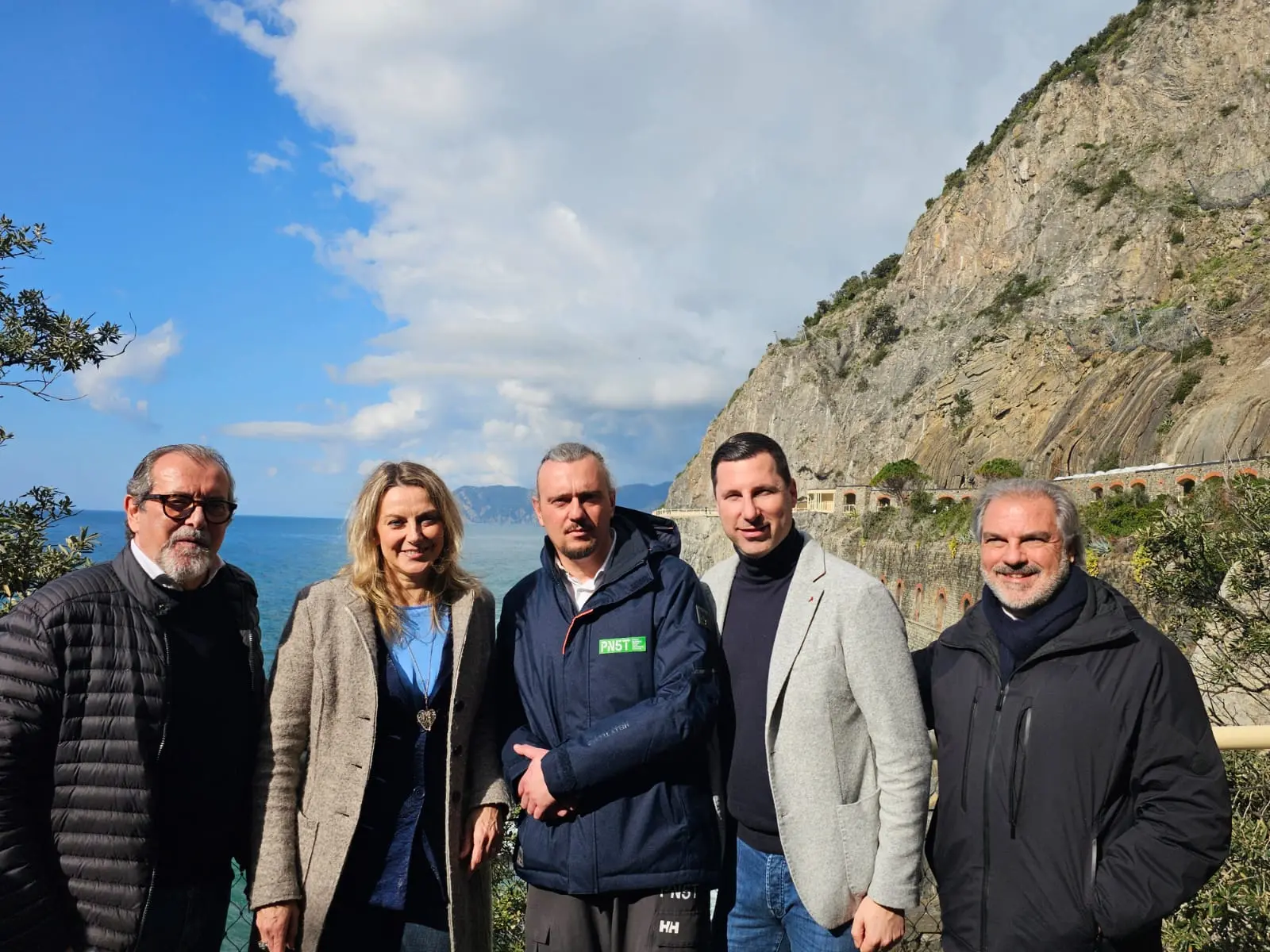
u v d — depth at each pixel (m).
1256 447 31.62
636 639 3.19
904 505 39.72
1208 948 3.98
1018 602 2.96
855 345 90.44
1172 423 40.41
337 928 3.14
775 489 3.38
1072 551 3.02
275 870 3.07
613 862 2.97
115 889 2.84
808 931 3.13
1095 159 65.62
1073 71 72.56
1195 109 59.97
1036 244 68.12
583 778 2.91
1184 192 56.38
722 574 3.66
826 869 3.08
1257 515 8.17
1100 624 2.86
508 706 3.48
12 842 2.71
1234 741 3.44
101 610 2.97
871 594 3.25
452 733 3.26
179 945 3.01
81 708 2.88
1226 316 42.88
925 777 3.14
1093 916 2.66
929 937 4.37
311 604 3.37
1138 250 55.03
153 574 3.12
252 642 3.36
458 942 3.19
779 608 3.40
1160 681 2.75
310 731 3.26
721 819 3.27
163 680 3.01
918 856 3.06
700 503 97.19
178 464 3.14
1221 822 2.62
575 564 3.38
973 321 70.75
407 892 3.20
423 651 3.39
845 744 3.20
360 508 3.41
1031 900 2.73
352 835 3.11
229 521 3.29
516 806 3.44
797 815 3.13
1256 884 4.25
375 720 3.21
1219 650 7.99
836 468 80.25
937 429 62.62
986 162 78.88
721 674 3.38
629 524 3.45
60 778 2.84
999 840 2.81
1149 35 65.06
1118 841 2.69
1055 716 2.80
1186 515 9.20
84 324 6.46
